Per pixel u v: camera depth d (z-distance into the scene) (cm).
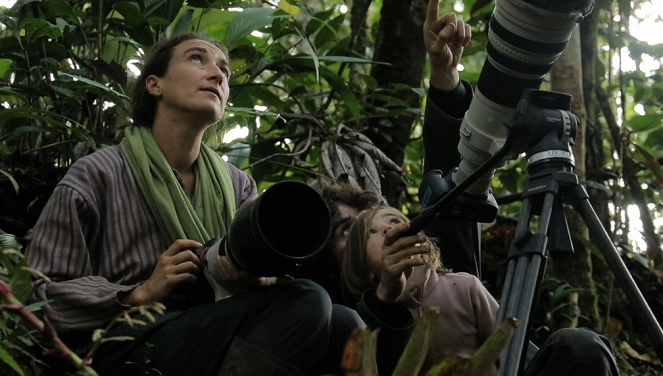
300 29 359
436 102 253
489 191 227
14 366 155
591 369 198
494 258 388
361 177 326
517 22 198
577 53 387
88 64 311
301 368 191
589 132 408
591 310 363
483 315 234
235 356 190
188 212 231
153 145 238
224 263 199
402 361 117
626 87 446
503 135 213
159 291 205
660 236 423
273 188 193
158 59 246
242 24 328
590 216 193
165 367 198
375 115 358
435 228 263
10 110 264
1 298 130
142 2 328
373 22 482
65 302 210
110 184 229
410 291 234
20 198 305
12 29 285
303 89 352
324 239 196
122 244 226
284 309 194
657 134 439
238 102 350
